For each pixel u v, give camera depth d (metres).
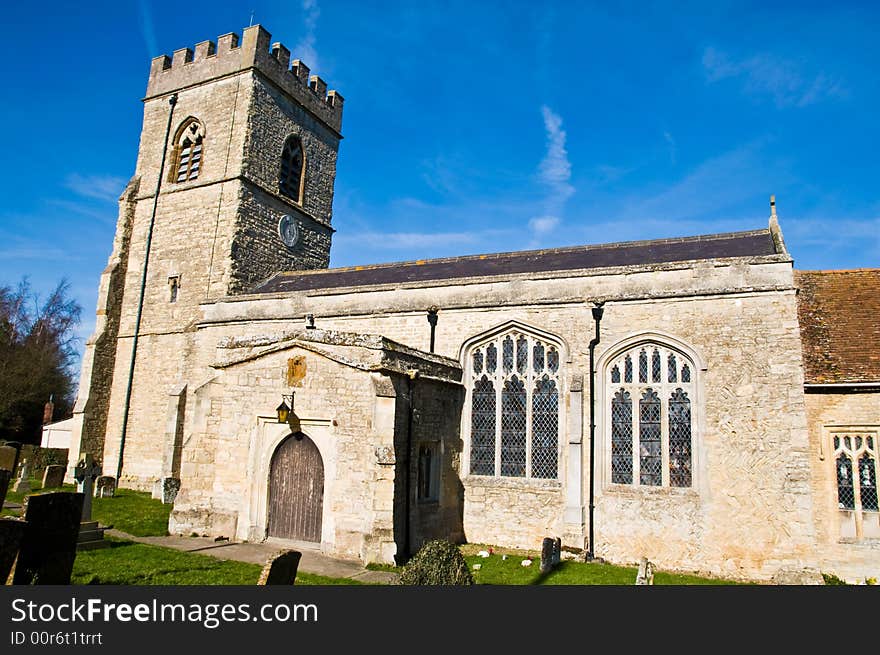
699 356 15.62
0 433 39.69
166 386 25.50
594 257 20.59
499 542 16.94
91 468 14.09
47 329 46.94
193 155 28.11
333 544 14.01
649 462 15.83
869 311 16.28
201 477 15.85
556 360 17.36
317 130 31.41
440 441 16.94
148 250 27.69
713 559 14.69
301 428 15.02
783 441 14.55
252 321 21.69
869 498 14.11
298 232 29.53
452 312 18.70
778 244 16.73
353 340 14.80
